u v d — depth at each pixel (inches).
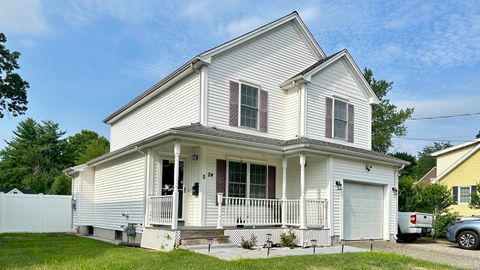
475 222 579.2
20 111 978.1
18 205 849.5
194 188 546.9
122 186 648.4
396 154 1451.8
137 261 357.7
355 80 724.7
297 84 636.7
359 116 722.8
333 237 574.6
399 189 813.9
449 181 1061.8
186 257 379.9
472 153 1019.3
